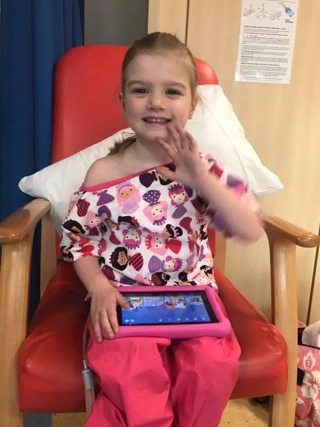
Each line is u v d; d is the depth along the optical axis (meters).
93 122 1.13
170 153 0.76
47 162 1.13
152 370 0.68
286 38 1.24
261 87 1.27
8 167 1.07
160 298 0.80
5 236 0.70
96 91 1.13
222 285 1.01
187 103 0.83
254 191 1.10
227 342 0.75
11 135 1.05
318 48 1.25
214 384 0.70
